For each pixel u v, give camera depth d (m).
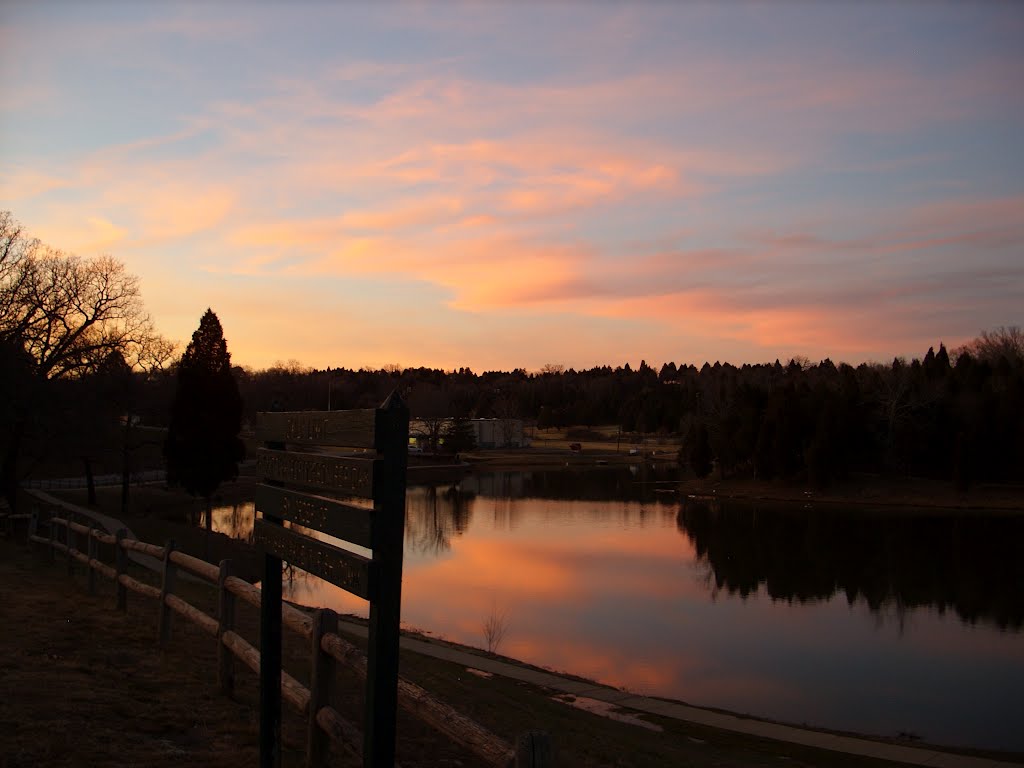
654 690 19.69
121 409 38.25
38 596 10.57
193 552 30.11
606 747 10.16
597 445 148.38
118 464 46.44
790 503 67.00
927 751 13.88
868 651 24.09
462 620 26.70
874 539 48.22
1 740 5.02
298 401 131.00
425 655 17.22
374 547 3.39
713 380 117.62
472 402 175.62
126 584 9.70
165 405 46.72
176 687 6.69
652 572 37.28
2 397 27.14
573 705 14.48
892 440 72.75
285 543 4.59
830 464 69.88
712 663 22.52
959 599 32.34
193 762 5.00
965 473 65.94
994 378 80.19
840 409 71.56
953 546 45.84
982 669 22.41
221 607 6.70
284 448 5.20
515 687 14.95
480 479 94.81
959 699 19.75
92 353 33.66
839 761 12.72
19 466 39.84
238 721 5.92
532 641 24.25
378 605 3.38
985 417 69.19
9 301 30.25
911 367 84.88
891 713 18.52
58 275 32.97
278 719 4.93
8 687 6.10
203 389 43.97
